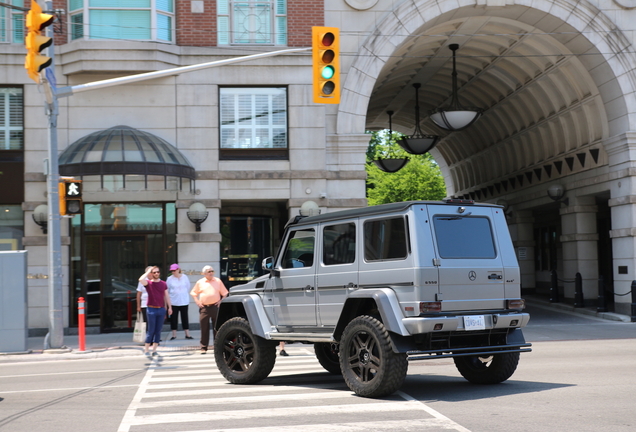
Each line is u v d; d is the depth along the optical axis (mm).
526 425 6863
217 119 20828
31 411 8438
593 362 12219
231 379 10445
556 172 27391
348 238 9367
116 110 20562
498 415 7387
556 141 26734
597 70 22531
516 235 32156
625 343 16125
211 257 20547
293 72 21094
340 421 7230
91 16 20469
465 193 39062
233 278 23453
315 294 9633
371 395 8555
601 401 8164
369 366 8602
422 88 31922
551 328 20375
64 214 16188
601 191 23781
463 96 31797
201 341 15898
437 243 8703
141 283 15820
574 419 7129
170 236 20828
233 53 20953
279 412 7832
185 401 8797
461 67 28062
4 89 20578
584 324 21453
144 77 15070
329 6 21297
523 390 9102
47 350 16141
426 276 8477
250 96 21141
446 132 36688
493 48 25281
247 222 23719
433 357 8516
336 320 9336
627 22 22234
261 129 21094
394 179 45688
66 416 8008
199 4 21000
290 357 14398
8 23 20688
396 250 8742
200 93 20812
